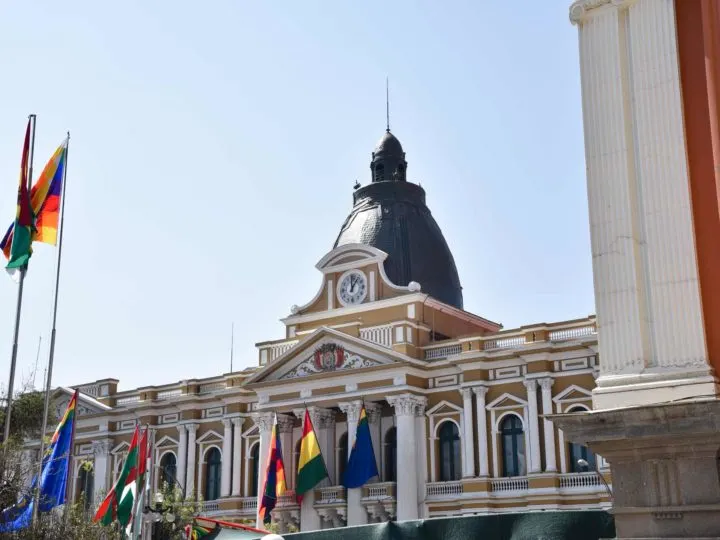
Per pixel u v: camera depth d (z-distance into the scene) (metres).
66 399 72.31
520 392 52.66
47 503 33.25
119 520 35.59
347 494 54.94
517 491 51.22
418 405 55.00
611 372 11.84
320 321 61.28
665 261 11.82
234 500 61.66
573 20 13.27
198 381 66.81
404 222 62.94
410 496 52.78
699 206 11.89
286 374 59.06
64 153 34.78
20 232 32.94
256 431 62.56
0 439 45.16
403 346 55.19
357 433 54.78
